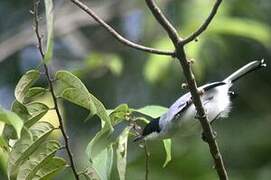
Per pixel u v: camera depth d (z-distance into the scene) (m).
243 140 14.23
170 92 14.43
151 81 12.62
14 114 5.09
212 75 14.15
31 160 6.09
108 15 15.33
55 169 6.23
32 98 5.86
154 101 14.73
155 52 6.01
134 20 15.79
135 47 6.01
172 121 7.59
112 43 15.58
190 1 12.24
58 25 14.95
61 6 15.27
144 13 13.81
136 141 7.84
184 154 12.56
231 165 14.02
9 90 15.65
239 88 15.15
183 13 12.34
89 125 15.04
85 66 12.67
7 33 15.91
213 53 12.74
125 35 15.74
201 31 5.89
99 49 15.56
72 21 15.09
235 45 14.27
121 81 15.15
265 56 14.93
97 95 15.02
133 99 14.98
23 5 16.34
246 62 14.59
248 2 13.46
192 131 7.73
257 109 15.02
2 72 15.77
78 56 15.19
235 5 13.23
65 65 14.75
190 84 6.18
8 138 6.01
